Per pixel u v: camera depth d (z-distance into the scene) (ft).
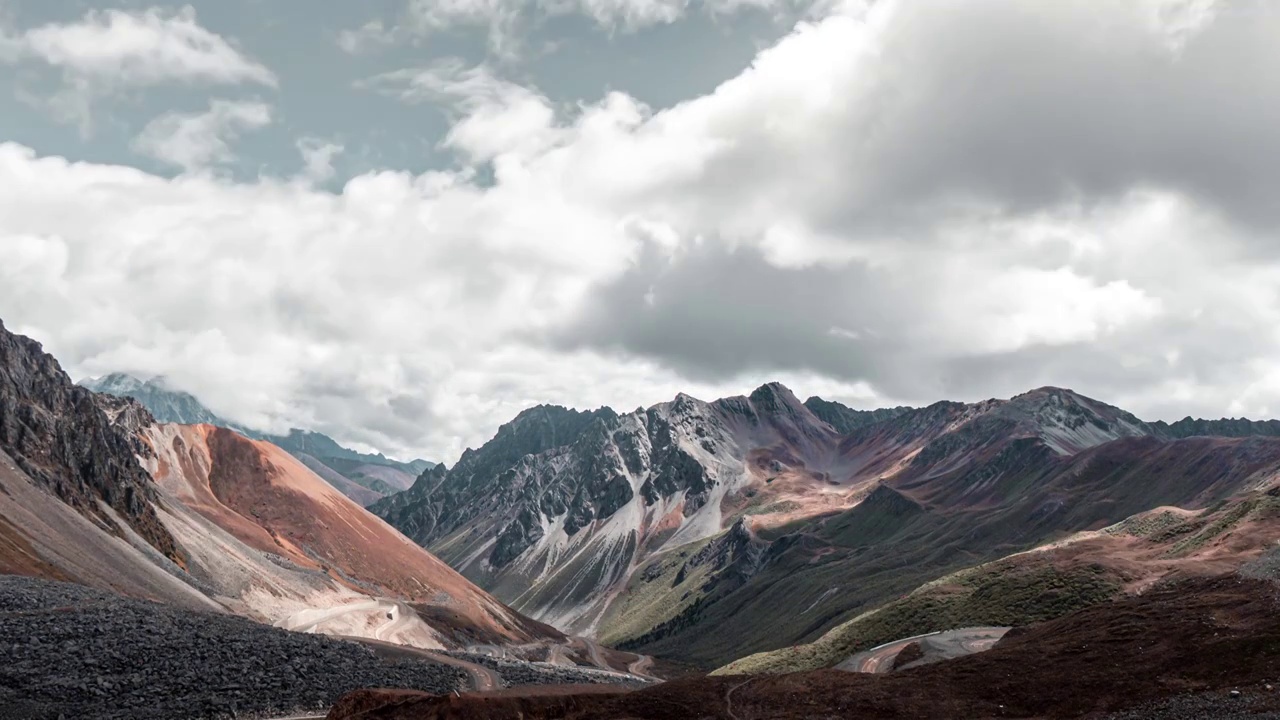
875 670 452.35
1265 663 248.52
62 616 367.66
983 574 585.63
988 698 273.54
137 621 382.83
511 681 470.39
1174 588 344.69
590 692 304.71
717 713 284.20
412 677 410.31
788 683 305.12
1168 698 242.78
